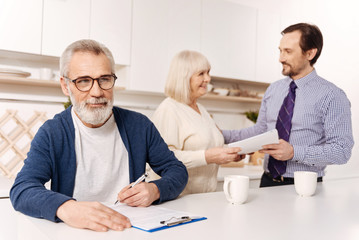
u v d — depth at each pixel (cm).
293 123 174
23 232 93
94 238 74
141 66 252
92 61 106
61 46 221
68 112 119
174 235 77
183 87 166
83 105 108
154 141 133
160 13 260
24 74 219
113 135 123
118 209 100
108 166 121
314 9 344
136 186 105
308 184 125
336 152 157
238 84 341
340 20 338
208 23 282
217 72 287
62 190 112
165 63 263
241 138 203
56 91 253
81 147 117
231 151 145
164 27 261
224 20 291
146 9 253
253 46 309
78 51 107
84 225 80
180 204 110
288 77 188
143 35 252
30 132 232
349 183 162
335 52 338
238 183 109
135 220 88
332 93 166
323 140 173
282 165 171
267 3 337
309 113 170
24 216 93
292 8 352
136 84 250
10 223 176
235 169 266
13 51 207
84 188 117
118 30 242
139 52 251
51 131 110
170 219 87
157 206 105
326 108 166
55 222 86
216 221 89
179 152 154
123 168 126
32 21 210
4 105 232
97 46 110
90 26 230
